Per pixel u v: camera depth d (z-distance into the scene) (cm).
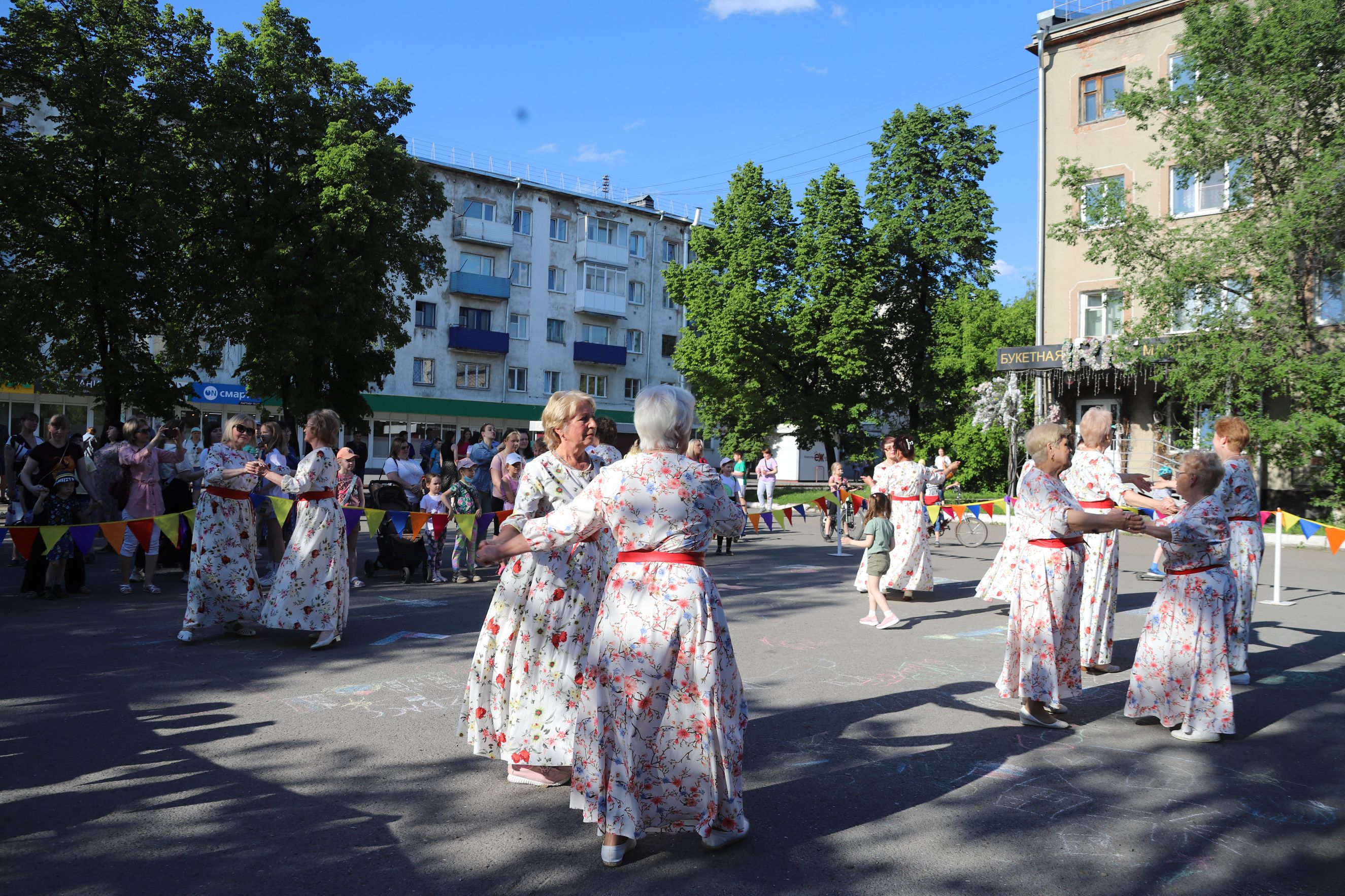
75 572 965
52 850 341
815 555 1459
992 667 661
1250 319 1858
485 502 1238
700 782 334
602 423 561
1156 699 512
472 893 311
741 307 3209
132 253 2139
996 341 3141
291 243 2359
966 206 3209
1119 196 1988
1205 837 366
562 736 407
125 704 539
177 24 2270
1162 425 2414
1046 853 349
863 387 3331
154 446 990
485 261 4662
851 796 407
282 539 1066
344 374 2545
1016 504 535
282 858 337
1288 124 1766
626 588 340
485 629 431
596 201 4994
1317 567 1416
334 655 675
